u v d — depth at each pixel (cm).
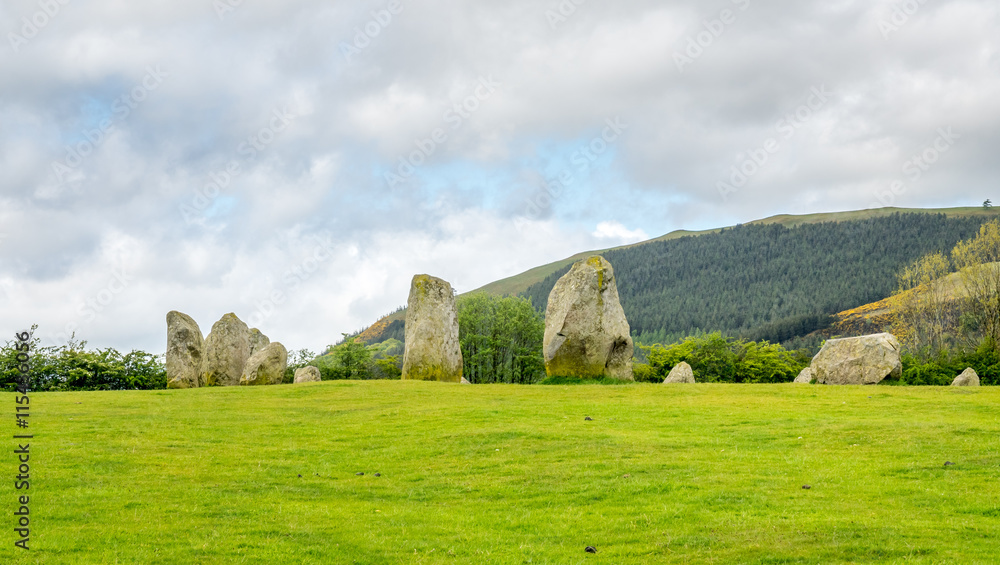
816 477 2209
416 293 5541
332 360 8775
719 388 4453
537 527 1875
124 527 1823
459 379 5506
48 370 6662
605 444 2723
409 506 2095
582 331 5119
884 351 4891
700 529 1780
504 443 2800
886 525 1745
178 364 5872
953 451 2450
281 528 1850
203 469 2473
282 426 3291
